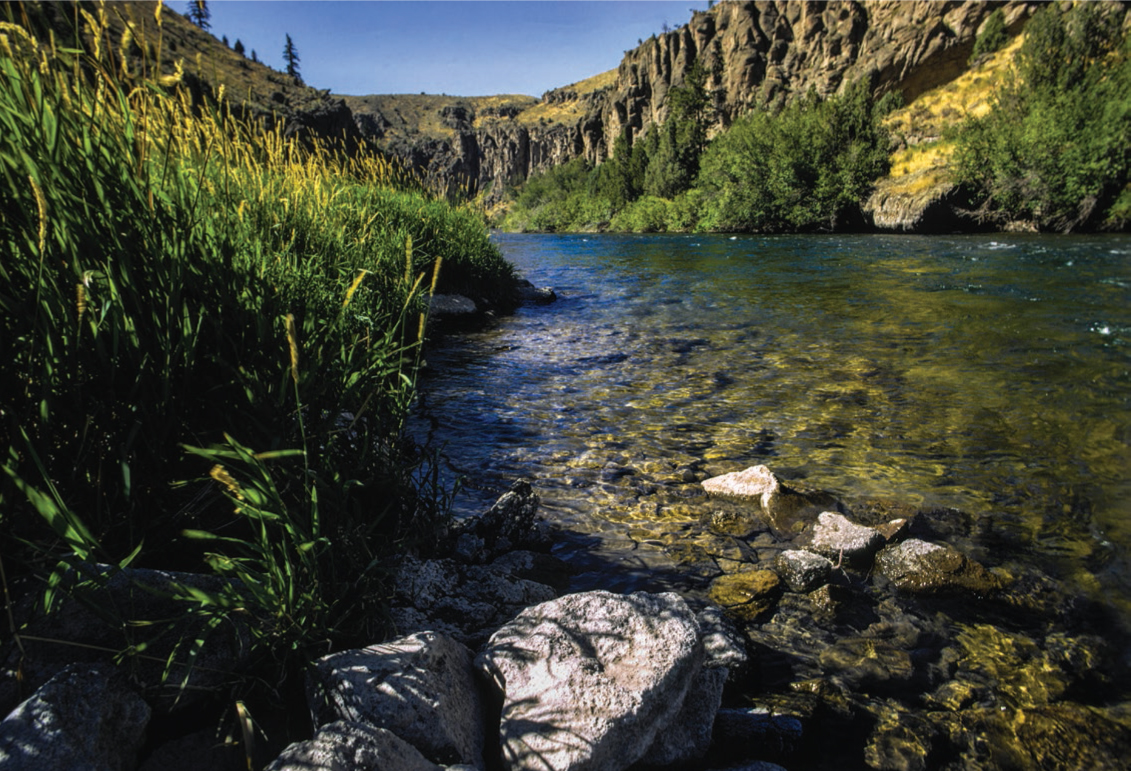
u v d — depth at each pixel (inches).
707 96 2974.9
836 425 167.9
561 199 3395.7
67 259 62.4
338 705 56.4
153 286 69.2
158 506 68.9
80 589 51.9
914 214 1087.6
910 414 174.7
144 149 71.3
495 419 175.3
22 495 58.6
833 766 64.3
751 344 269.4
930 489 129.1
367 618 72.6
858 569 101.2
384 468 96.0
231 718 58.2
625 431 166.4
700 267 602.9
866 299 369.4
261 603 59.5
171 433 70.3
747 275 522.6
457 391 203.6
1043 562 102.4
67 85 66.7
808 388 202.2
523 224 3152.1
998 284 401.7
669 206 2036.2
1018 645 83.0
